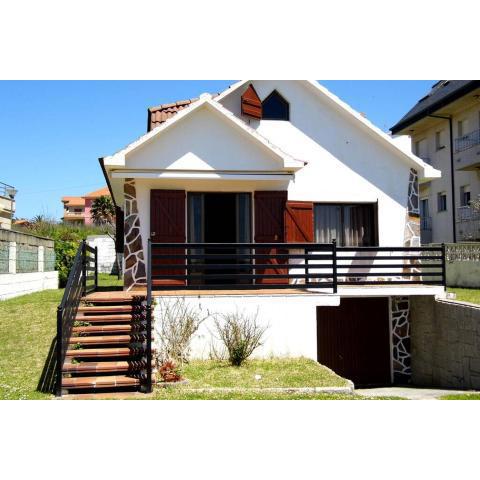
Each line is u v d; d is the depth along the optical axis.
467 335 12.27
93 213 50.28
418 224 15.38
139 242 13.40
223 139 13.20
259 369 10.49
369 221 15.30
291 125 14.84
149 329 8.97
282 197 14.09
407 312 15.16
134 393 8.73
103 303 11.42
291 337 11.65
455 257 20.59
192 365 10.77
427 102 30.95
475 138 26.19
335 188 14.89
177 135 13.04
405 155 15.08
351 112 14.74
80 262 11.50
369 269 15.21
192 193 13.94
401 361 15.02
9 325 12.22
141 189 13.45
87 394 8.66
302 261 14.41
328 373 10.23
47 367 9.75
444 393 11.28
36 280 19.72
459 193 27.92
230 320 11.41
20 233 18.00
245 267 11.93
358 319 15.05
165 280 13.49
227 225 14.08
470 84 24.78
